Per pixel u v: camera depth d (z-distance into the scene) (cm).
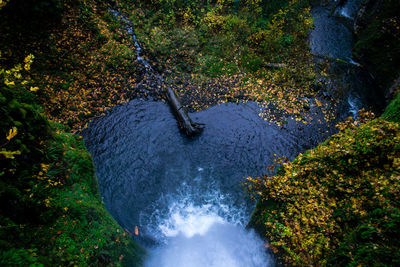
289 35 1211
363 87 1000
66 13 934
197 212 628
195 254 528
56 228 296
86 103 837
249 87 1002
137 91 941
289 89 988
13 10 781
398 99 475
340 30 1312
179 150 779
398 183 302
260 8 1279
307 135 827
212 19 1216
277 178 468
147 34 1130
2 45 744
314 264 318
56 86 811
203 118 889
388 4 1035
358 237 268
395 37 965
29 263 199
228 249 532
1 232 228
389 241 236
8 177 277
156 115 881
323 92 975
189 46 1131
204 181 700
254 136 822
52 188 332
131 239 457
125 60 979
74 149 427
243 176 708
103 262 323
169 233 580
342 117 886
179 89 986
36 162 330
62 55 864
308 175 413
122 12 1163
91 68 905
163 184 688
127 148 763
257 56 1113
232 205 642
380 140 356
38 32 834
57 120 761
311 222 354
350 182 349
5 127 277
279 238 399
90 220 353
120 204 625
